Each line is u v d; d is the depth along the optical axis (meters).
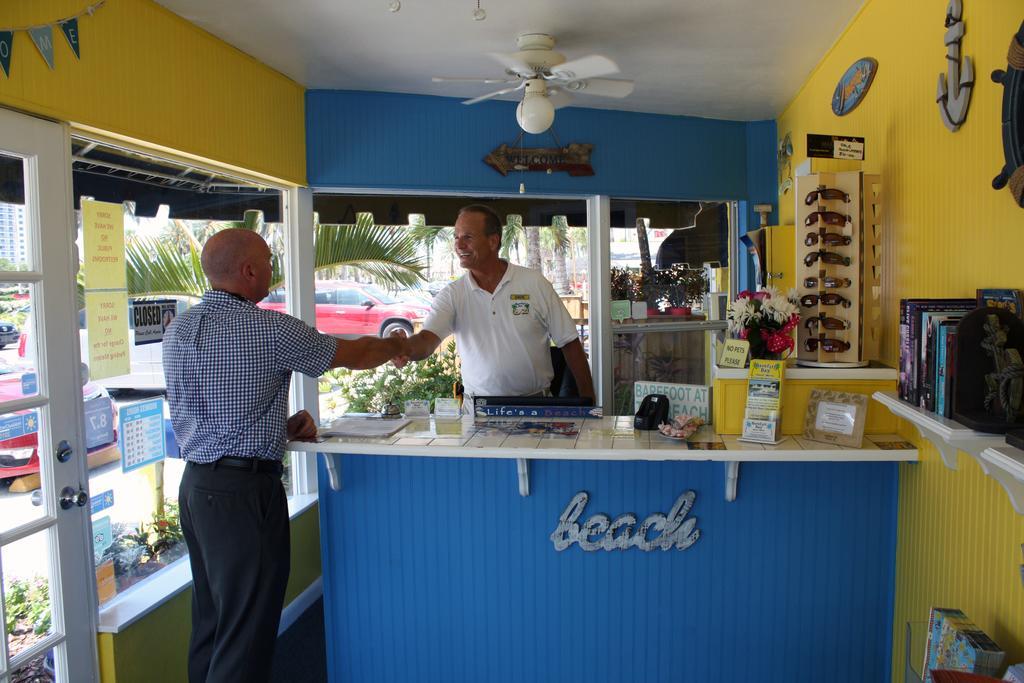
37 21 2.03
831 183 2.26
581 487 2.35
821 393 2.19
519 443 2.17
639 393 2.50
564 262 4.29
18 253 2.05
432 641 2.46
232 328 2.01
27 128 2.04
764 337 2.20
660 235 4.41
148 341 2.68
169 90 2.62
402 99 3.76
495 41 3.02
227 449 2.06
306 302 3.74
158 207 2.75
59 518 2.15
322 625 3.30
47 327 2.11
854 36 2.80
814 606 2.36
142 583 2.61
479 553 2.41
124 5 2.39
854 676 2.38
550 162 3.99
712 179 4.34
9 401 2.01
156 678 2.49
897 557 2.30
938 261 2.04
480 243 2.69
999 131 1.72
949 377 1.65
